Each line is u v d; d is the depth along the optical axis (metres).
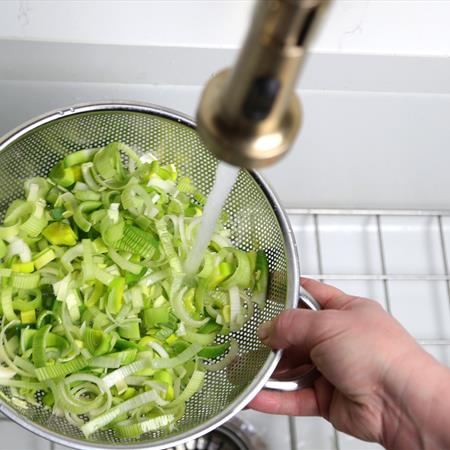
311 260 1.02
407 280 1.03
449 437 0.84
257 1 0.52
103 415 0.87
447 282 1.03
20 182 0.92
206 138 0.63
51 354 0.89
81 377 0.88
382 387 0.86
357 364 0.85
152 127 0.92
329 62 1.01
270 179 1.04
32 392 0.88
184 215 0.94
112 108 0.89
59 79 1.02
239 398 0.85
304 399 0.94
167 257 0.91
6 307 0.89
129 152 0.93
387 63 1.01
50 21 0.94
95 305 0.90
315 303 0.89
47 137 0.91
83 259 0.90
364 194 1.05
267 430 0.97
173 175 0.95
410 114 1.07
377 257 1.03
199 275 0.91
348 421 0.91
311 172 1.05
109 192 0.92
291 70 0.55
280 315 0.86
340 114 1.06
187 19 0.96
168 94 1.04
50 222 0.92
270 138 0.60
